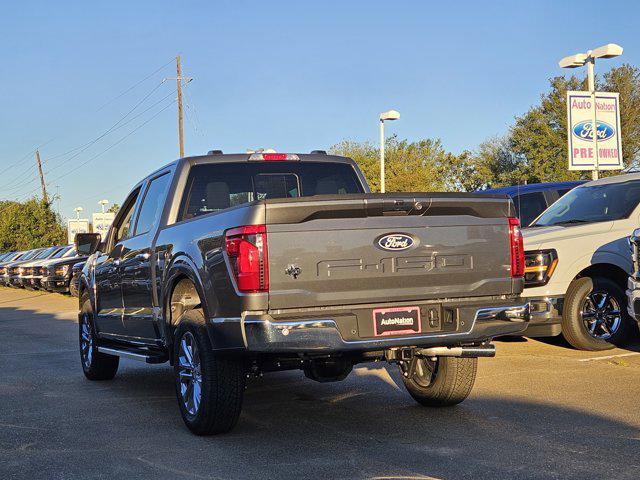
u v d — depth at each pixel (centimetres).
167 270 644
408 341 532
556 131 4950
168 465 511
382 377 823
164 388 825
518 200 1323
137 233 782
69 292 2680
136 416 677
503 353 929
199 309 608
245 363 568
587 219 981
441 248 548
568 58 1770
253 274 509
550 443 531
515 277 573
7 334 1480
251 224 511
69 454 548
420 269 542
